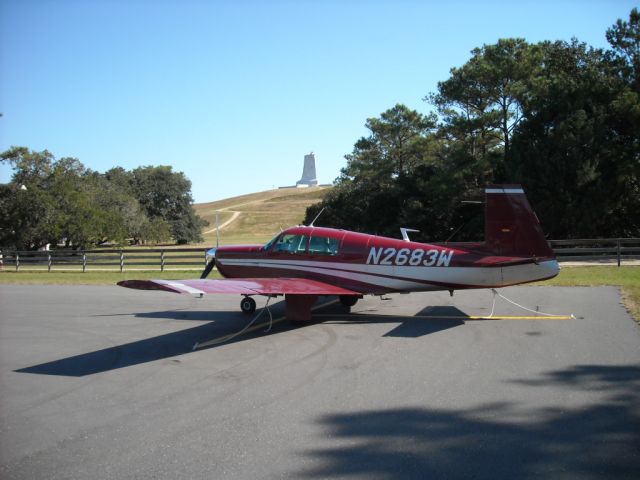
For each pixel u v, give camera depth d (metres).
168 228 64.19
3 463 4.16
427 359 6.93
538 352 7.09
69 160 51.66
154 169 77.00
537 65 29.58
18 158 40.12
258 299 13.52
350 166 43.28
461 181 30.52
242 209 112.19
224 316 11.00
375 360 6.96
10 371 6.96
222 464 4.06
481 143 31.41
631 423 4.60
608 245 25.97
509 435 4.43
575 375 6.01
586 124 24.95
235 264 11.26
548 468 3.83
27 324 10.51
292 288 9.09
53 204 37.44
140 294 15.29
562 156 25.28
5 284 19.12
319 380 6.16
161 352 7.89
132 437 4.63
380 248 9.95
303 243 10.62
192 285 8.30
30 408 5.46
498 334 8.28
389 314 10.42
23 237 37.41
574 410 4.94
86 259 24.73
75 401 5.66
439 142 37.38
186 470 3.97
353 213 40.00
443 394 5.50
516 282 9.15
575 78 29.20
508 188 9.16
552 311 10.14
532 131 27.69
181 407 5.38
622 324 8.73
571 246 25.75
